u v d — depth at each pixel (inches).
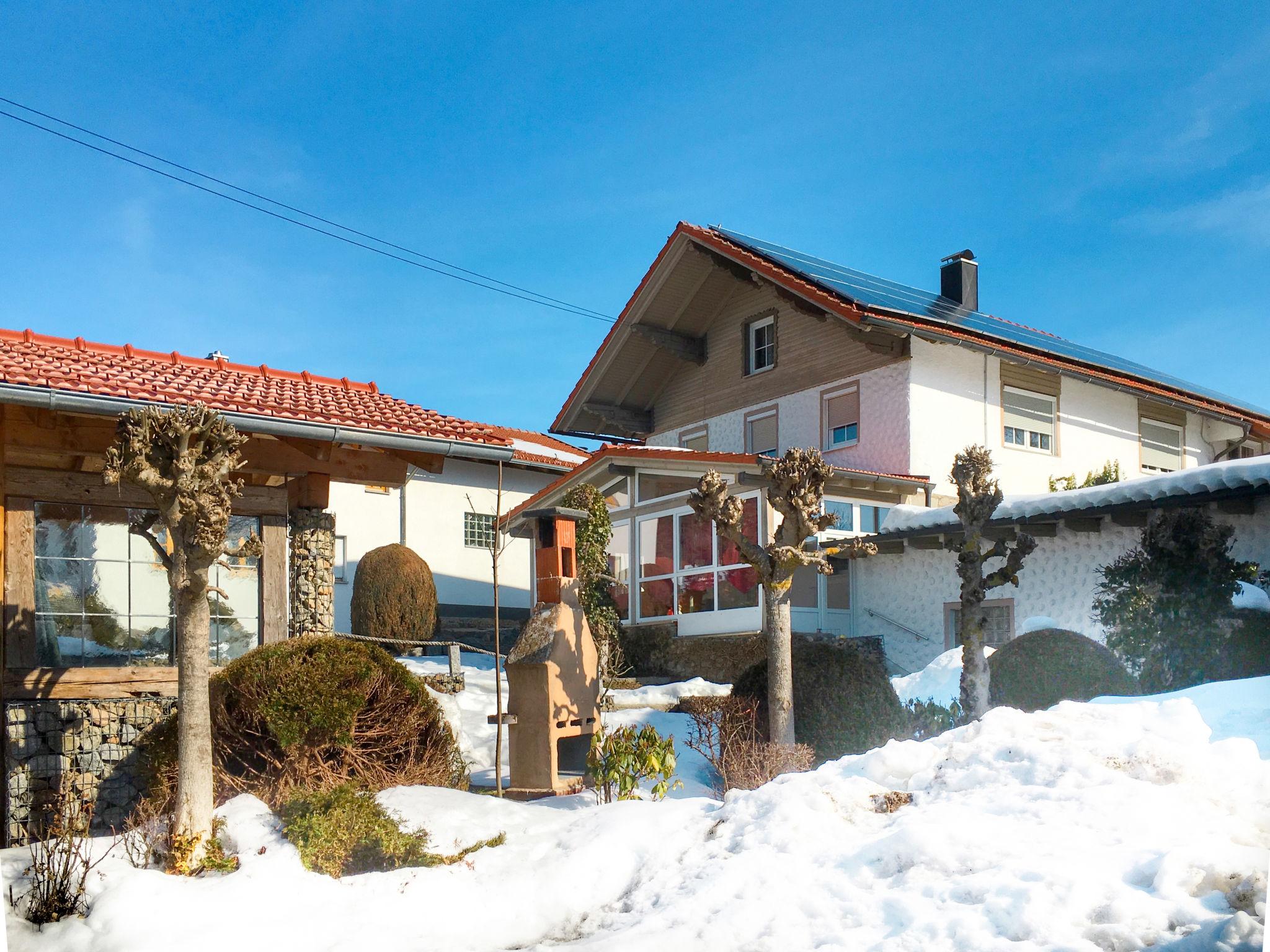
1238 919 173.6
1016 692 412.2
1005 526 618.8
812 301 802.2
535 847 280.2
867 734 419.8
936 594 712.4
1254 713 319.9
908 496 776.3
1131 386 878.4
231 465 292.2
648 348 989.8
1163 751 242.1
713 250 895.7
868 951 189.5
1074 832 215.8
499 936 236.2
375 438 406.6
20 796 349.4
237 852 275.4
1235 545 527.2
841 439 847.7
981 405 832.9
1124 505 544.7
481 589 976.3
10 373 350.9
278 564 420.2
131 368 427.5
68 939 224.7
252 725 341.7
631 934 215.6
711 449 968.9
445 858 276.5
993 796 242.5
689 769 436.8
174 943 221.0
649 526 806.5
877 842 225.8
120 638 390.0
